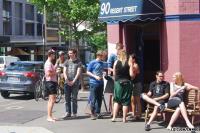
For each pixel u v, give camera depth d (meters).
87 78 24.95
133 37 14.69
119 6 13.12
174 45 12.59
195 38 12.43
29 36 61.94
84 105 17.53
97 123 12.87
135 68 12.88
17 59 35.56
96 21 28.16
